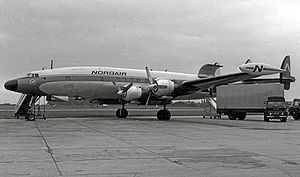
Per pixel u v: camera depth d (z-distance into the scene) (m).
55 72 29.06
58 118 32.59
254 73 23.67
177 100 33.34
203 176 7.12
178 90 27.83
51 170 7.64
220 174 7.32
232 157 9.51
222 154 10.06
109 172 7.47
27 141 13.16
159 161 8.84
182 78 34.00
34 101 29.70
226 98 34.41
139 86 29.81
